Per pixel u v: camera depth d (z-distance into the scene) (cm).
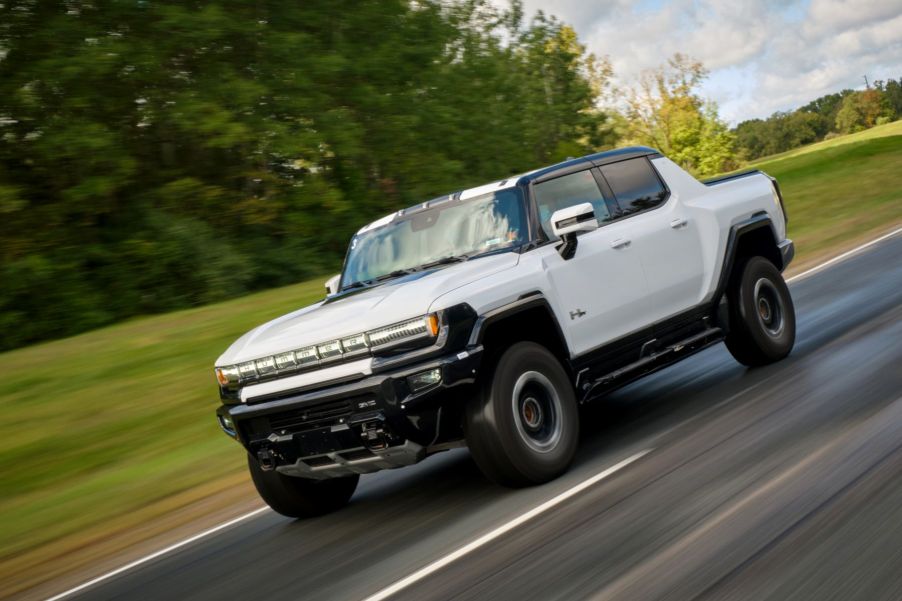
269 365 523
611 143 4556
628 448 551
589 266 581
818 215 2392
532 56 3956
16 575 580
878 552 324
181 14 2375
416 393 481
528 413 514
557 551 387
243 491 682
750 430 532
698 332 679
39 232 2348
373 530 499
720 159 7944
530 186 588
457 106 3394
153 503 698
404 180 3228
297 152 2683
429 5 3238
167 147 2705
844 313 902
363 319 499
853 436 475
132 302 2384
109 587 502
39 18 2259
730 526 377
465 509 495
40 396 1126
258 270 2656
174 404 1015
